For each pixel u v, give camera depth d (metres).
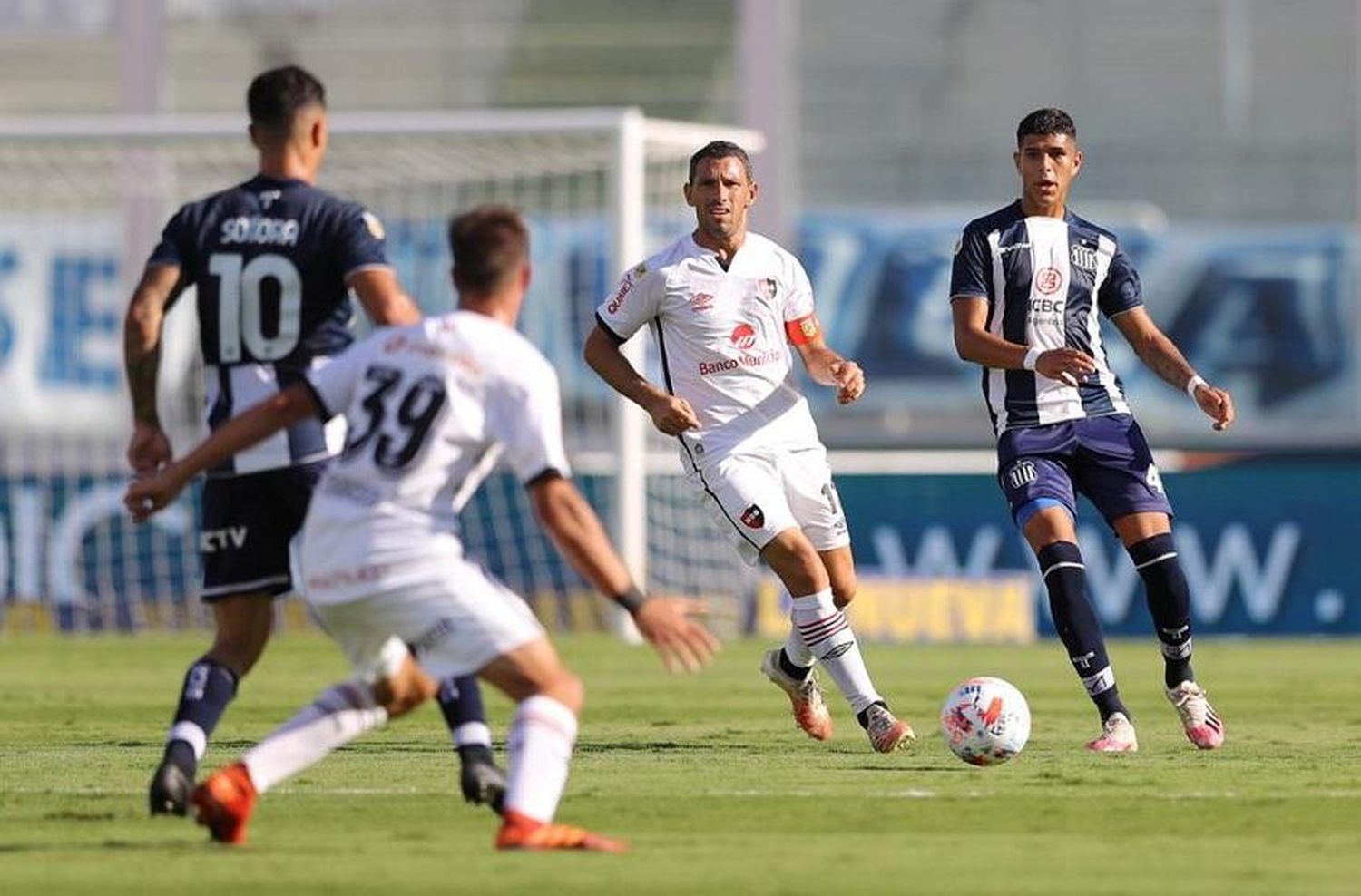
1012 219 27.55
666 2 88.56
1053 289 27.34
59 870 17.61
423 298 65.75
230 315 21.03
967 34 92.62
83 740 29.67
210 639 53.97
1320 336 85.44
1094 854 18.64
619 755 27.19
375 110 88.38
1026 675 43.66
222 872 17.42
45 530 56.44
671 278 27.66
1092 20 93.06
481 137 53.78
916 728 31.31
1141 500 27.41
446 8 88.56
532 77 89.06
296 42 88.12
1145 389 83.56
